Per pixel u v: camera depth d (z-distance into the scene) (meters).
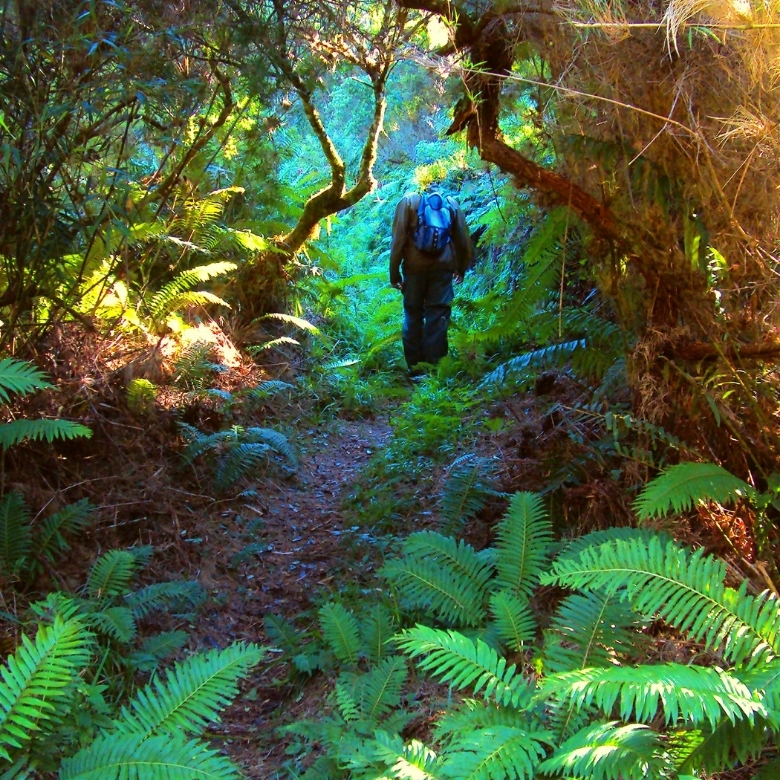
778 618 2.28
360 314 10.42
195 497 5.04
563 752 2.11
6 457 4.18
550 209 4.39
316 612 4.02
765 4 2.65
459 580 3.35
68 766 2.25
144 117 4.26
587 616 2.71
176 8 4.06
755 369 3.22
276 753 3.04
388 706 2.89
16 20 3.68
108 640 3.38
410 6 3.94
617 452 3.62
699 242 3.12
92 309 5.14
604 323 4.42
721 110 2.96
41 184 3.87
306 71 5.16
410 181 12.97
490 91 3.70
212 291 7.48
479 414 6.15
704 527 3.14
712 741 2.05
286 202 8.24
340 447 6.79
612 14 2.94
